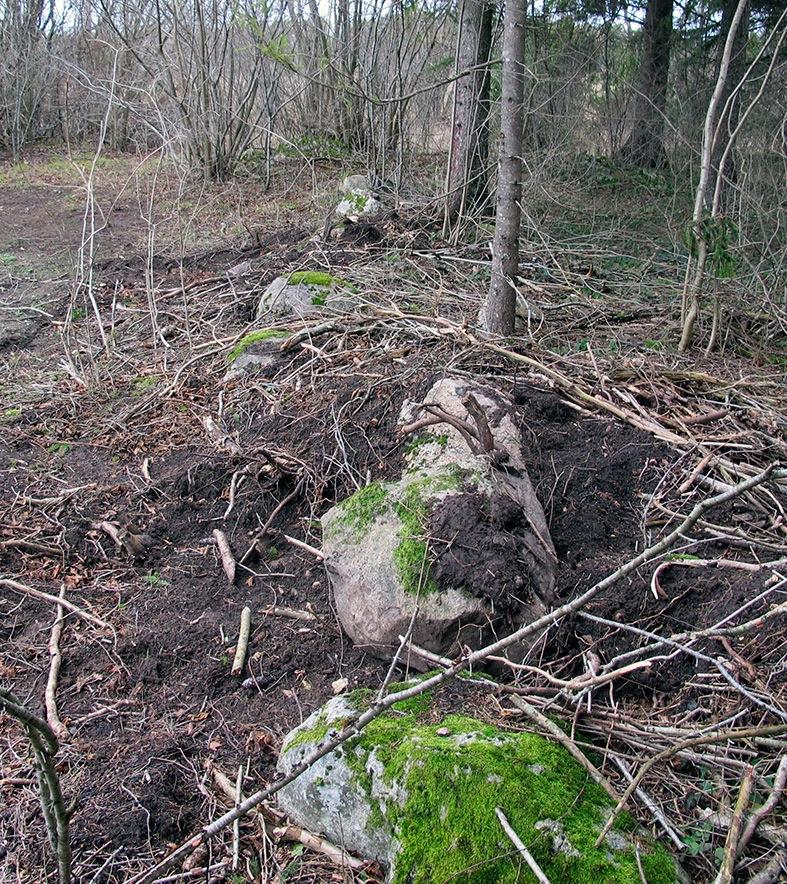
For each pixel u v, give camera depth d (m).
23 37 15.09
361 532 3.57
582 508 3.94
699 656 2.87
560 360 5.02
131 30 13.20
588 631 3.32
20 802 2.86
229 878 2.62
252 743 3.12
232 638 3.62
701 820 2.59
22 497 4.55
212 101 11.59
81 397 5.70
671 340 5.83
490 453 3.76
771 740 2.74
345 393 4.78
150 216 6.57
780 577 3.29
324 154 12.52
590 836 2.44
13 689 3.37
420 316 5.65
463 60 8.12
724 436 4.29
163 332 6.69
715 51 11.44
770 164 8.05
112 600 3.87
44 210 10.93
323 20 13.11
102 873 2.63
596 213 9.59
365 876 2.56
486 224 8.32
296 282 6.68
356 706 2.97
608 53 13.26
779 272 6.35
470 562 3.34
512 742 2.71
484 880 2.38
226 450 4.76
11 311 7.38
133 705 3.31
